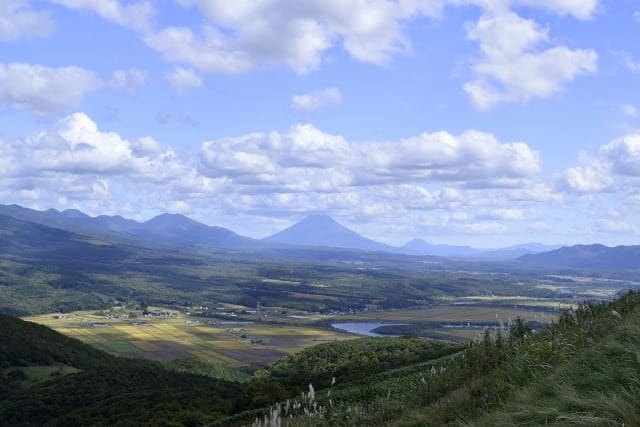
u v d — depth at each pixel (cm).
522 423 831
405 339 8112
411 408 1284
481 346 1523
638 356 903
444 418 1073
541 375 1080
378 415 1305
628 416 698
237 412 3841
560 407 830
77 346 12056
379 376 2731
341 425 1288
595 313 1678
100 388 7356
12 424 6244
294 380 4606
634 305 1670
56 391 7331
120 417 5212
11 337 10719
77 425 5478
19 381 8656
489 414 945
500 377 1120
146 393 6388
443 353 4078
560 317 1703
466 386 1235
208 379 8588
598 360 1046
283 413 1444
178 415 4647
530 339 1425
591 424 731
